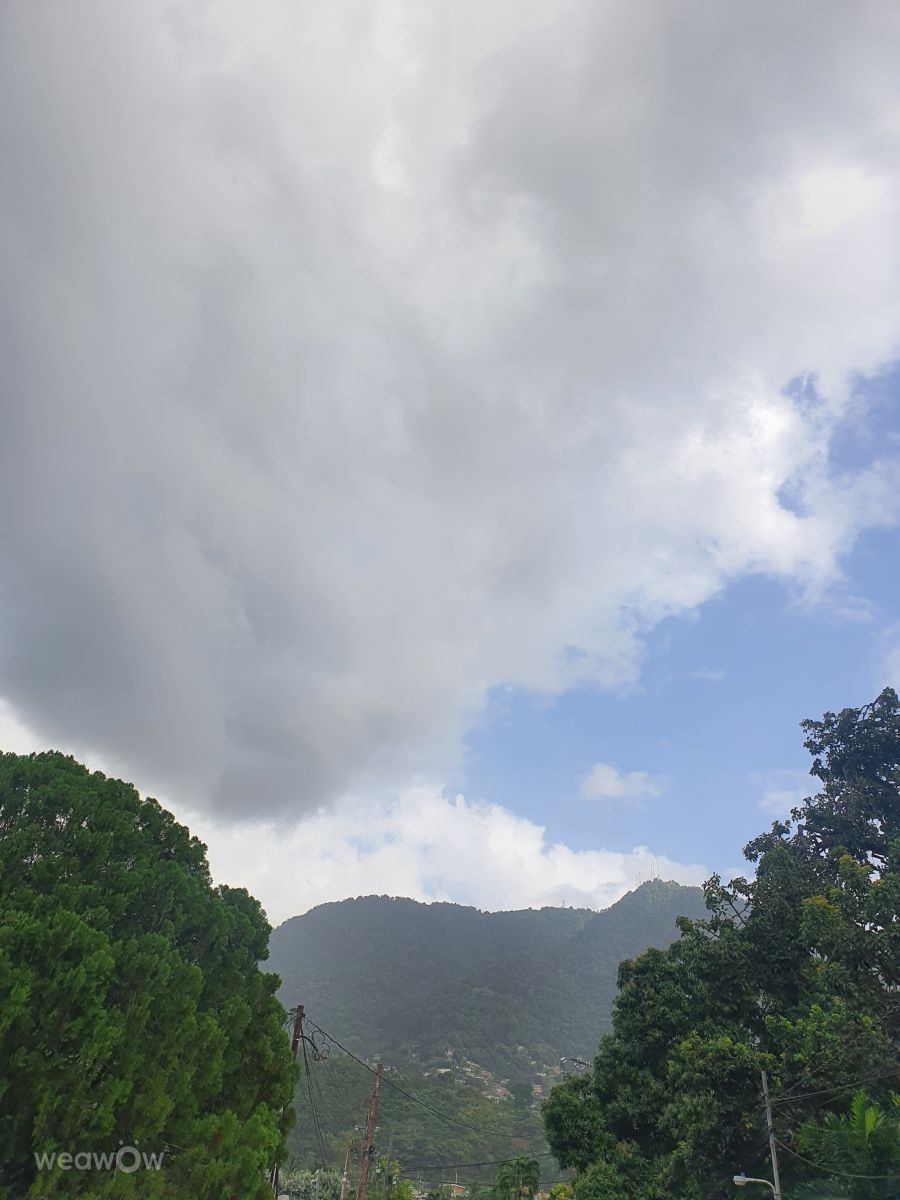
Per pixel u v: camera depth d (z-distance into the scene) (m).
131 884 17.12
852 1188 21.20
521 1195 52.88
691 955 29.77
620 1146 29.64
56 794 17.36
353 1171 65.44
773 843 34.66
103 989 13.96
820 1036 23.89
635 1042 30.77
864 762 34.97
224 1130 16.22
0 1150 12.11
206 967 19.56
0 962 12.49
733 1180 23.06
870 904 25.84
